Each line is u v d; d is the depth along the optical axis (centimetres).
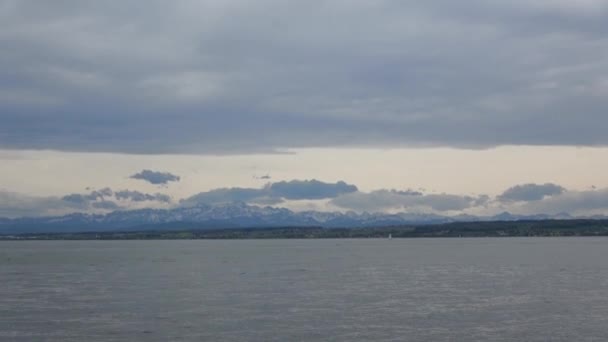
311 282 11781
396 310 7950
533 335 6400
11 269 15988
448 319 7275
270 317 7494
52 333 6644
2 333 6656
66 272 14800
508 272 13925
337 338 6316
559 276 12694
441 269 15138
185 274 13988
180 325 7025
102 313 7862
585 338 6262
